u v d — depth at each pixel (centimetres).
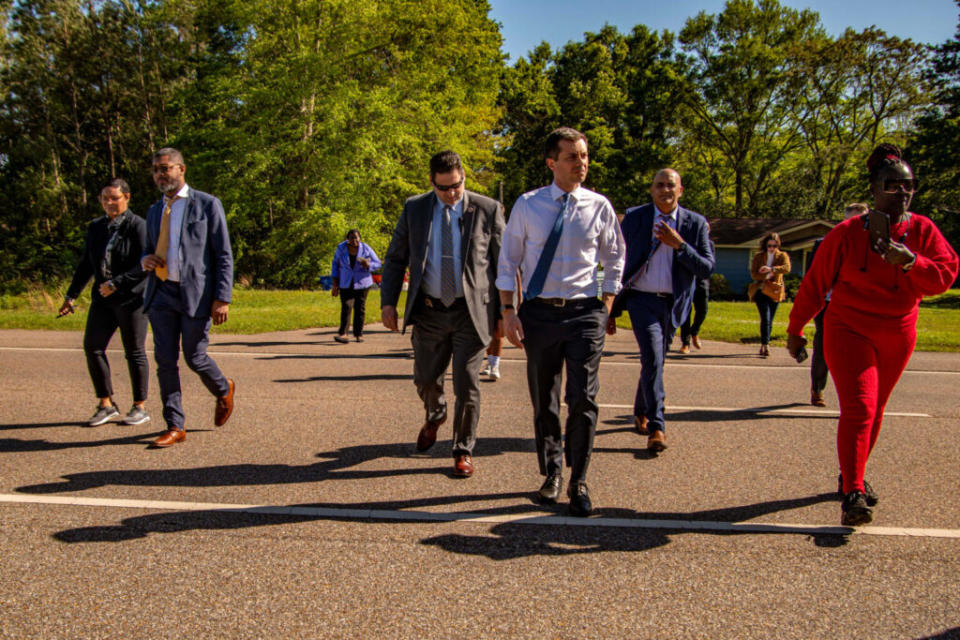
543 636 246
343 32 3091
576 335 372
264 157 3020
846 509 331
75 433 517
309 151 3112
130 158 4516
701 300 1040
